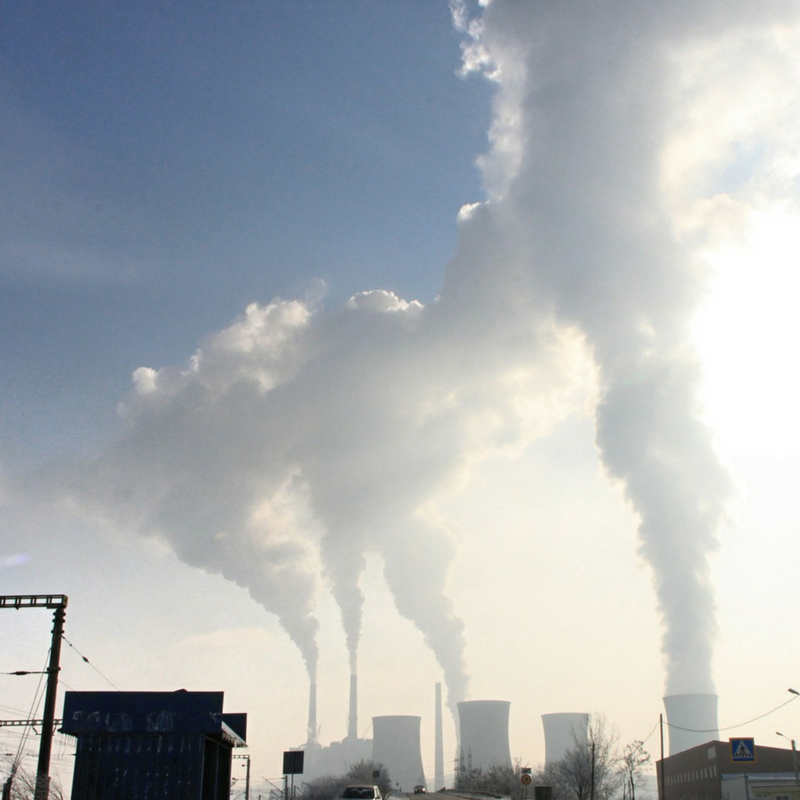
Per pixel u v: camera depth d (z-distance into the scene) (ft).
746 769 251.19
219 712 111.45
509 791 329.31
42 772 110.11
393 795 241.55
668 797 316.81
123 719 111.55
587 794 282.15
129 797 108.47
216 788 132.26
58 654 116.57
